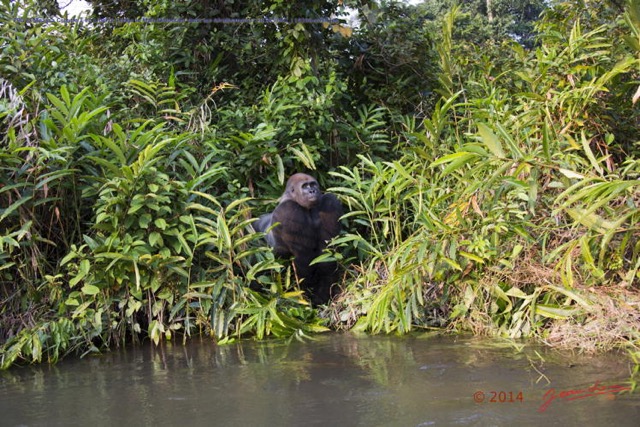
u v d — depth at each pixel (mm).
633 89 7309
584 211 4543
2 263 5781
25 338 5324
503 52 10156
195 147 7078
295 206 6625
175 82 8805
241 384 4340
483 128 4734
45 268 6055
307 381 4336
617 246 5281
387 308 5773
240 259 6320
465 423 3363
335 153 8250
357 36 9664
